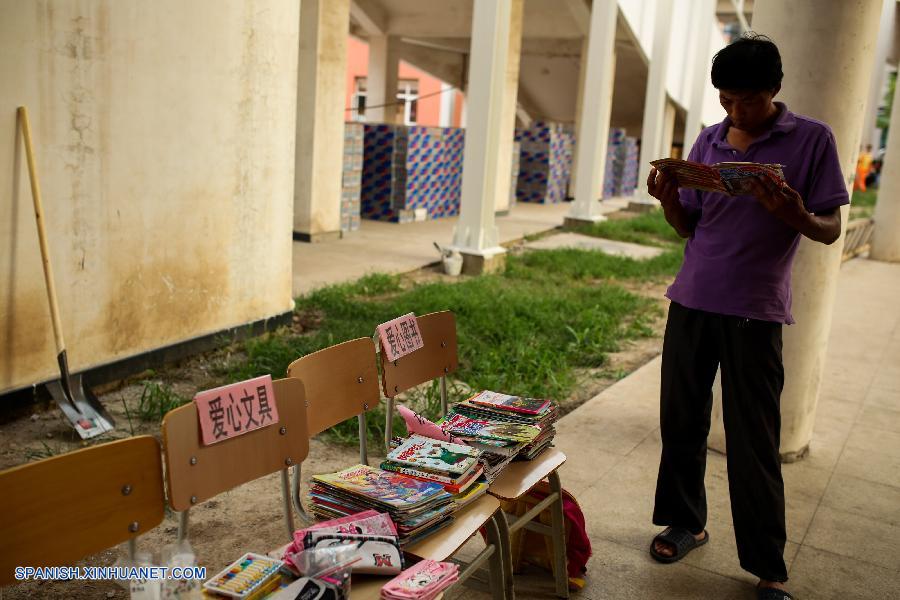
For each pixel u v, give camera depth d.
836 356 7.06
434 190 14.09
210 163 5.68
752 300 2.96
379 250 10.69
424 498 2.39
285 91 6.31
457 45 20.47
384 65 18.72
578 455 4.46
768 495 3.06
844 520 3.88
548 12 18.25
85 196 4.78
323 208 10.95
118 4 4.80
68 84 4.58
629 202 18.06
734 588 3.23
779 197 2.65
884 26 29.75
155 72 5.12
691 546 3.45
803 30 4.00
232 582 2.03
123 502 1.98
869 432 5.15
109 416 4.59
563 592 3.08
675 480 3.35
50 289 4.46
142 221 5.20
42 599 2.98
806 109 4.06
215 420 2.18
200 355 5.81
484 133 9.50
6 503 1.76
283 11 6.15
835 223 2.83
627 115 23.61
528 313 7.49
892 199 13.53
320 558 2.08
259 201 6.21
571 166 19.28
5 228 4.37
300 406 2.45
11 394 4.50
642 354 6.90
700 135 3.17
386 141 13.08
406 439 2.89
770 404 3.04
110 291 5.04
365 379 2.92
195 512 3.69
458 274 9.63
